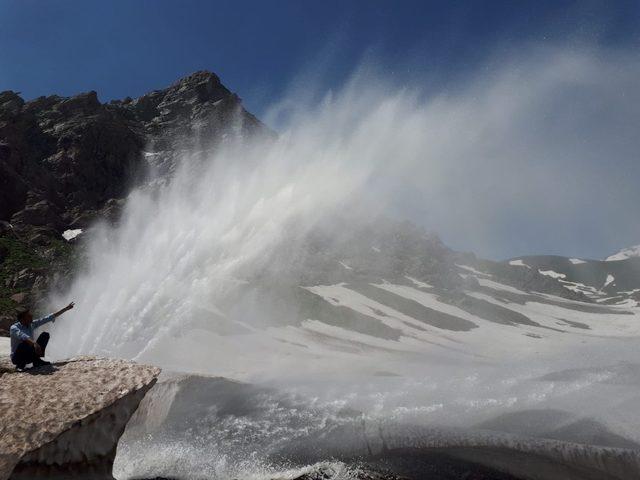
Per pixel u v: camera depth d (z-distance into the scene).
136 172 108.56
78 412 8.40
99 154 104.31
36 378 9.34
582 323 128.00
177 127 140.75
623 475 9.84
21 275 56.94
